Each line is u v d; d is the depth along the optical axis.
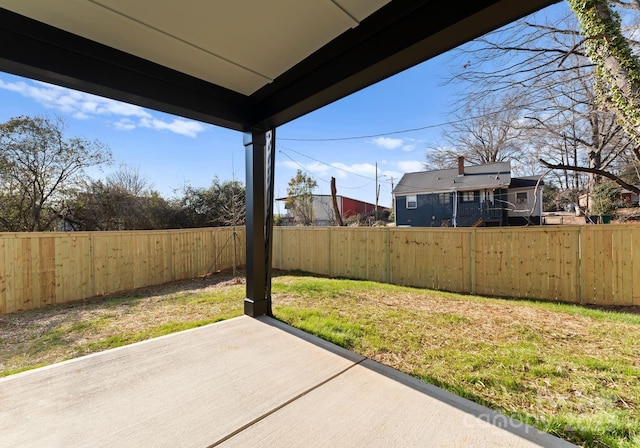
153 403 1.71
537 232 4.86
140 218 9.85
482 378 2.19
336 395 1.80
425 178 16.39
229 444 1.40
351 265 6.86
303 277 6.75
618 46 3.39
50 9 1.68
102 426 1.51
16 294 4.50
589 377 2.20
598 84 3.98
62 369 2.09
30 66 1.80
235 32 1.92
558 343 2.85
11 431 1.46
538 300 4.75
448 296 4.88
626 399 1.91
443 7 1.57
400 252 6.19
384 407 1.68
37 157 7.77
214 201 11.77
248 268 3.39
